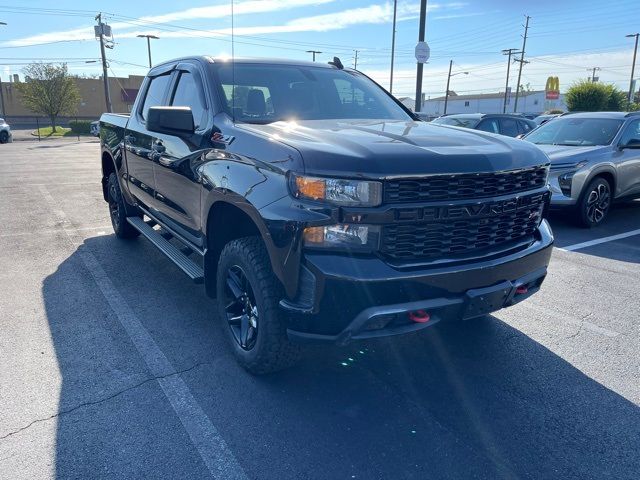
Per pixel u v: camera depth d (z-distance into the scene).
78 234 7.00
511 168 3.03
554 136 8.73
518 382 3.38
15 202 9.44
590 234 7.39
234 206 3.28
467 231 2.92
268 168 2.94
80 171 14.51
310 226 2.67
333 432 2.86
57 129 48.25
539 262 3.29
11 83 65.00
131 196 5.75
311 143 2.89
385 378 3.41
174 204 4.31
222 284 3.52
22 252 6.12
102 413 2.99
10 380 3.32
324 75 4.54
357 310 2.67
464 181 2.83
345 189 2.64
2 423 2.88
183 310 4.43
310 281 2.71
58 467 2.55
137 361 3.58
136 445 2.73
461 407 3.10
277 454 2.68
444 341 3.92
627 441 2.80
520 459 2.66
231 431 2.85
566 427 2.92
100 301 4.62
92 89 67.44
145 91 5.45
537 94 84.31
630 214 8.88
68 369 3.46
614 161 7.78
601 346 3.87
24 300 4.63
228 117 3.68
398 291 2.69
